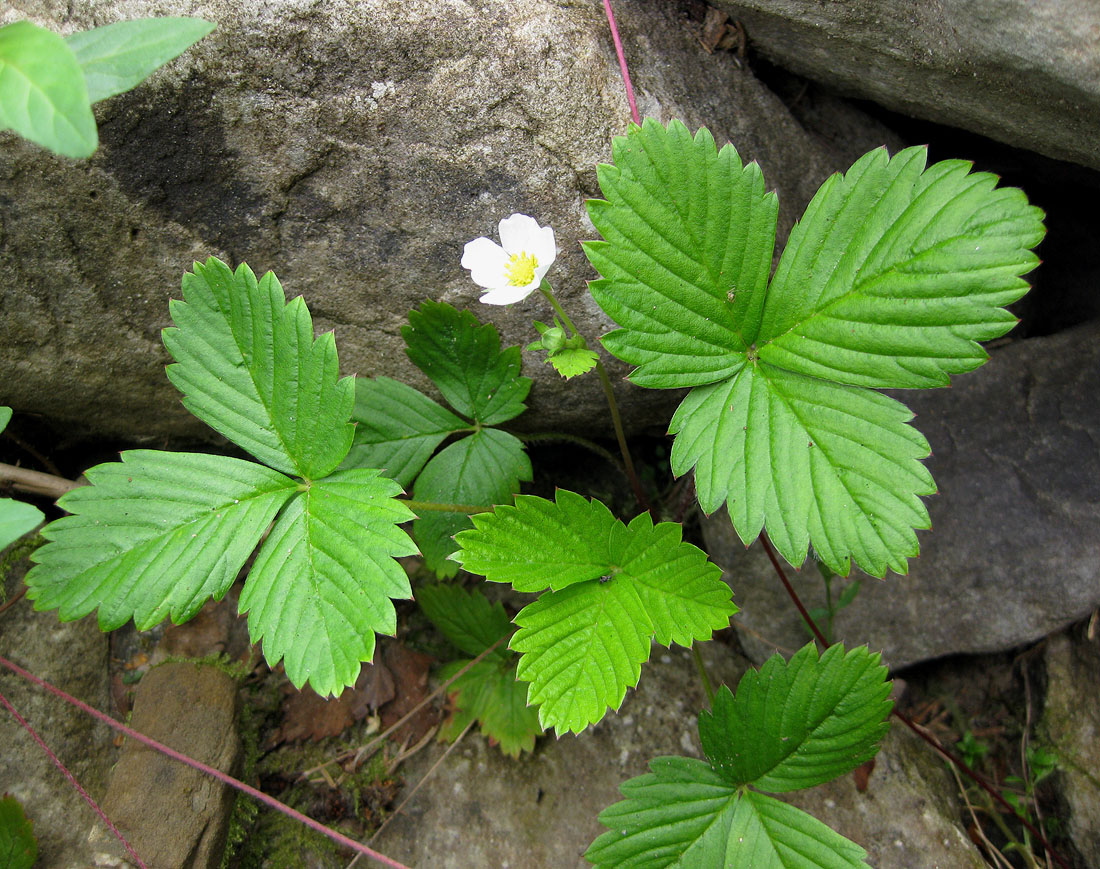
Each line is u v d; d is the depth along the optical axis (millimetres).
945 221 155
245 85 171
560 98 179
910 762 213
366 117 176
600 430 226
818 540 160
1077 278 238
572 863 195
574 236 188
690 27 205
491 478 200
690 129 192
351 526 165
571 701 161
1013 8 163
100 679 198
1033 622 212
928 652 217
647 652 165
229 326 170
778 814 179
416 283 192
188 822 178
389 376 206
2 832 169
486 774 205
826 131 225
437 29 173
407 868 176
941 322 156
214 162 177
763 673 176
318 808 201
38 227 177
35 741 184
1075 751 212
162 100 170
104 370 198
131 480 168
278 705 210
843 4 181
